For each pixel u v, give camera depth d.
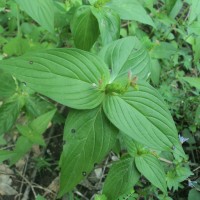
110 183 0.33
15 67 0.26
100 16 0.33
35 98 0.35
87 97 0.28
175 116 0.46
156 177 0.32
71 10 0.38
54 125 0.45
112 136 0.29
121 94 0.28
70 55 0.28
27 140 0.34
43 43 0.42
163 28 0.48
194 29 0.41
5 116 0.34
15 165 0.42
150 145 0.28
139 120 0.28
